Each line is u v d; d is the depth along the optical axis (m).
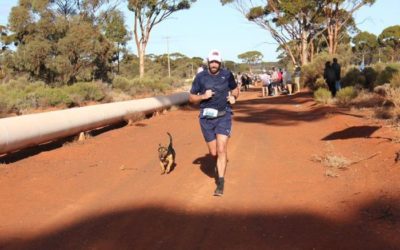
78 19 39.25
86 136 13.77
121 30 50.16
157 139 13.45
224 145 7.48
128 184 8.39
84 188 8.20
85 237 5.94
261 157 10.35
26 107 25.08
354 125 12.91
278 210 6.68
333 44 48.59
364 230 5.70
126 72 70.31
